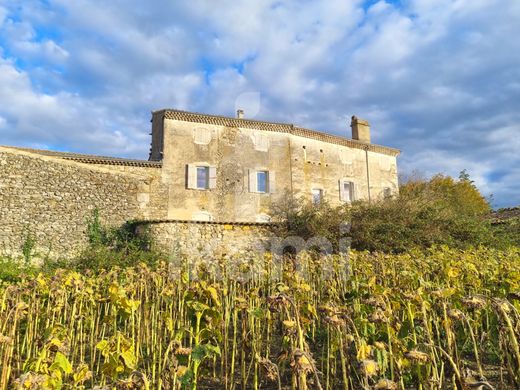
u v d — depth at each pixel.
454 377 2.68
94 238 15.30
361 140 26.61
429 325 3.89
